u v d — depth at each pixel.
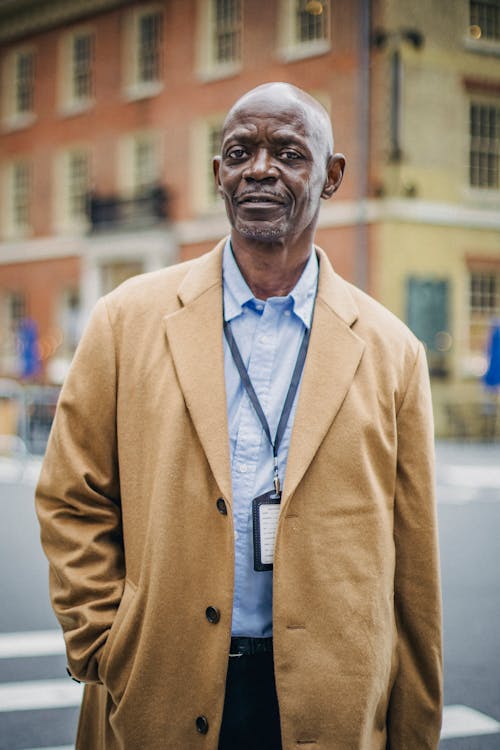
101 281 26.61
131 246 25.45
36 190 28.66
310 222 2.09
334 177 2.17
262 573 2.01
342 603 1.96
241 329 2.11
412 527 2.11
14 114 29.19
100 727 2.14
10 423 14.85
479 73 20.53
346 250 20.16
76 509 2.11
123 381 2.08
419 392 2.14
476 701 4.70
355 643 1.96
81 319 26.48
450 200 20.30
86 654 2.04
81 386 2.10
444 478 12.71
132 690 1.97
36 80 28.50
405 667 2.13
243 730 2.03
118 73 26.08
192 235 24.19
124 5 25.78
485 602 6.50
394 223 19.62
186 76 24.30
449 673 5.11
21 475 12.59
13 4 28.27
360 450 2.01
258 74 22.33
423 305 19.95
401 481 2.12
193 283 2.11
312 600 1.96
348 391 2.04
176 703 1.96
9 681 4.95
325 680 1.94
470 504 10.48
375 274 19.62
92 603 2.05
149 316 2.11
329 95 20.50
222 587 1.96
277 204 2.02
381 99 19.56
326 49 20.55
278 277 2.11
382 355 2.11
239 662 2.02
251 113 2.04
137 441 2.06
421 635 2.12
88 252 26.69
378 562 2.01
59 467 2.10
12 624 5.95
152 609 1.96
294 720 1.93
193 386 2.02
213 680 1.95
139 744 1.97
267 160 2.02
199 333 2.07
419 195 19.88
